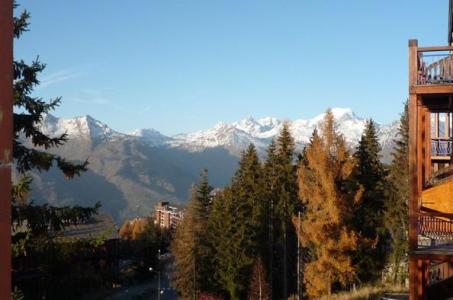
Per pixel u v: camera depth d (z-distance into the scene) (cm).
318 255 2914
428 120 1595
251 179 4200
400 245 3319
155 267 6041
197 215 4353
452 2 1969
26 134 1345
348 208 2944
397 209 3406
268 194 4134
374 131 3691
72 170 1375
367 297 2506
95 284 3606
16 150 1279
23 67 1326
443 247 1284
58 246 1341
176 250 4600
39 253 1330
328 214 2884
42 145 1369
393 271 3312
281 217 4047
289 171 4122
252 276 3741
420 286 1246
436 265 1717
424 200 1402
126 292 4672
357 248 2944
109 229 1456
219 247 4050
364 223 3391
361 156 3600
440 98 1423
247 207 4094
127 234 8725
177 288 4391
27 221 1270
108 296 4241
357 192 2942
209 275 4162
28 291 2028
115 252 4612
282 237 4075
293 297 3622
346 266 2841
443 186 1395
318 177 2933
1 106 168
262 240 4078
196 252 4197
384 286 2944
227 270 3962
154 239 6812
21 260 1339
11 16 174
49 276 2192
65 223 1312
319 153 2905
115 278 4728
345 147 2948
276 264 4119
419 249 1262
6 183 169
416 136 1270
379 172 3641
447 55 1279
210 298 3919
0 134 168
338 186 2948
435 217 1280
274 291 4078
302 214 3712
